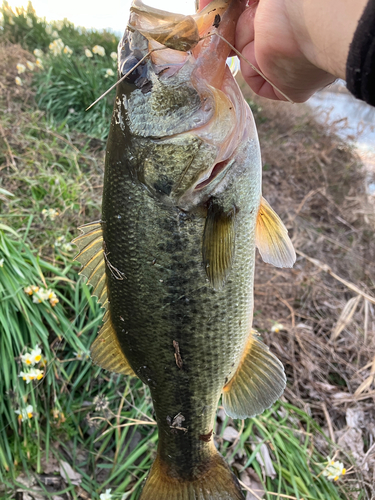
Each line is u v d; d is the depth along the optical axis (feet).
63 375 1.64
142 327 1.00
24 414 1.41
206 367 1.04
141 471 1.50
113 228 0.95
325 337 2.31
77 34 4.46
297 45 0.77
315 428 1.77
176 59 0.85
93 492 1.44
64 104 3.29
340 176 3.72
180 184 0.88
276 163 3.65
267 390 1.13
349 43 0.66
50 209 1.98
